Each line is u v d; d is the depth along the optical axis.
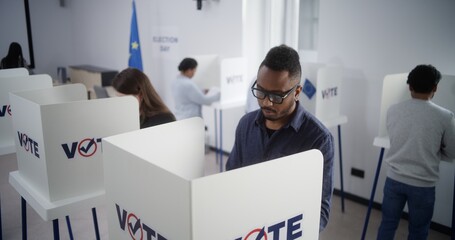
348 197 3.19
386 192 2.03
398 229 2.70
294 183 0.83
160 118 1.90
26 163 1.54
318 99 2.62
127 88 1.86
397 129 1.93
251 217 0.76
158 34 4.76
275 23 3.66
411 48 2.61
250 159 1.24
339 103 2.89
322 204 1.08
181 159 1.12
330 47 3.05
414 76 1.87
